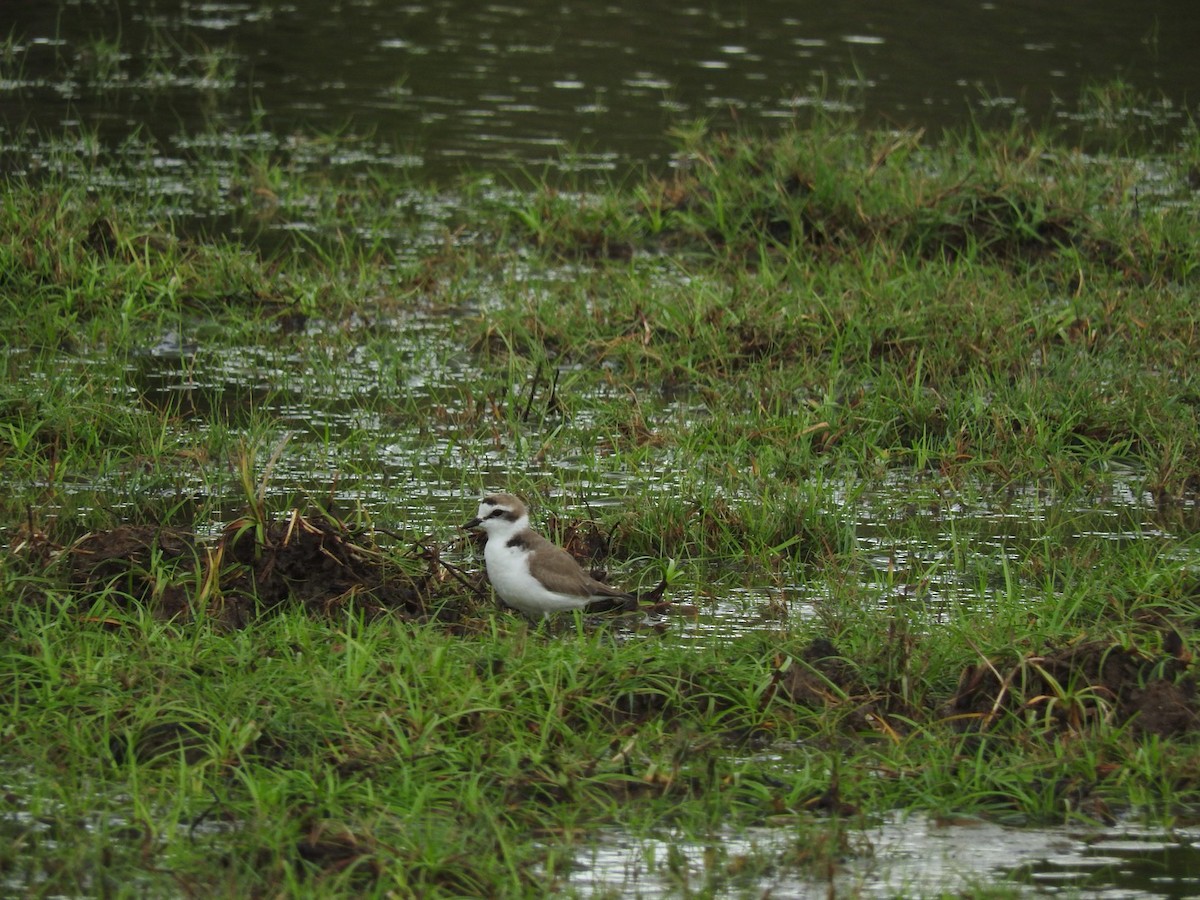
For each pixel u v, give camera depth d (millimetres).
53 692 10164
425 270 19391
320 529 12180
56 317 17172
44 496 13727
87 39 28969
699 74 27922
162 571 11781
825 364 17078
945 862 9078
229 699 10141
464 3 32562
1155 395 16031
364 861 8703
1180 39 30625
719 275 19578
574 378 16688
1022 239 20500
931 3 32750
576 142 24484
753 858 8992
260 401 16156
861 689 10914
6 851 8742
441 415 15922
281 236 20625
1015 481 14875
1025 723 10484
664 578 12711
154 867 8680
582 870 8898
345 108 25906
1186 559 13039
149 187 21703
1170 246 20047
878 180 21531
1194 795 9812
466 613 12109
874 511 14203
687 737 10078
